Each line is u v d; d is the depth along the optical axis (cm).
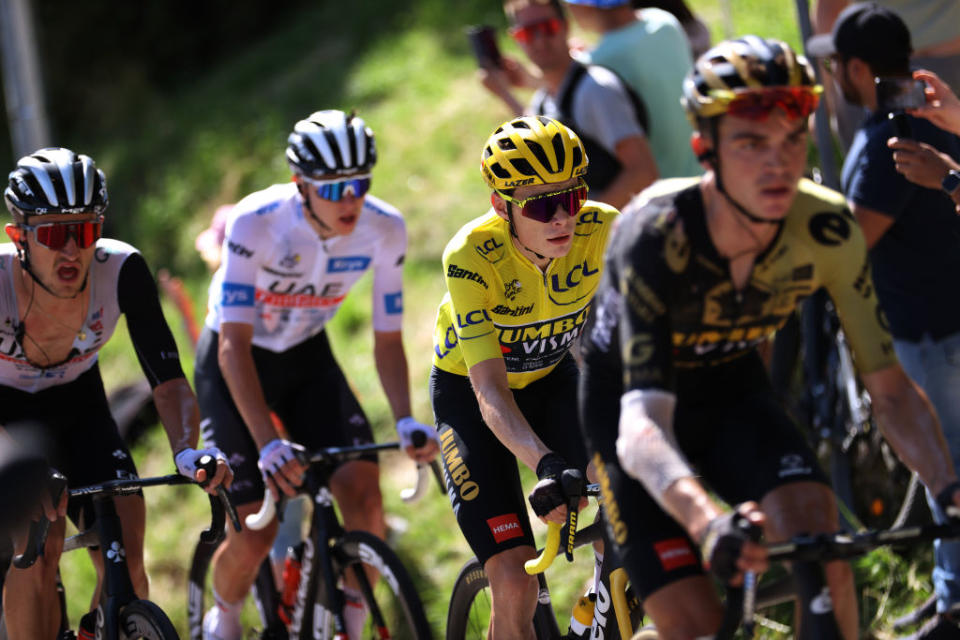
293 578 1127
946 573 925
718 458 682
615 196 1272
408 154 2353
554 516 738
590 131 1299
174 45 3566
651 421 601
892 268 973
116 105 3409
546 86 1405
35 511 851
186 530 1672
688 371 679
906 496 1239
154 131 3042
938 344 960
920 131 945
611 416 681
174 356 974
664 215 612
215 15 3575
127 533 962
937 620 832
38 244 871
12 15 1888
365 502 1108
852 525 1220
